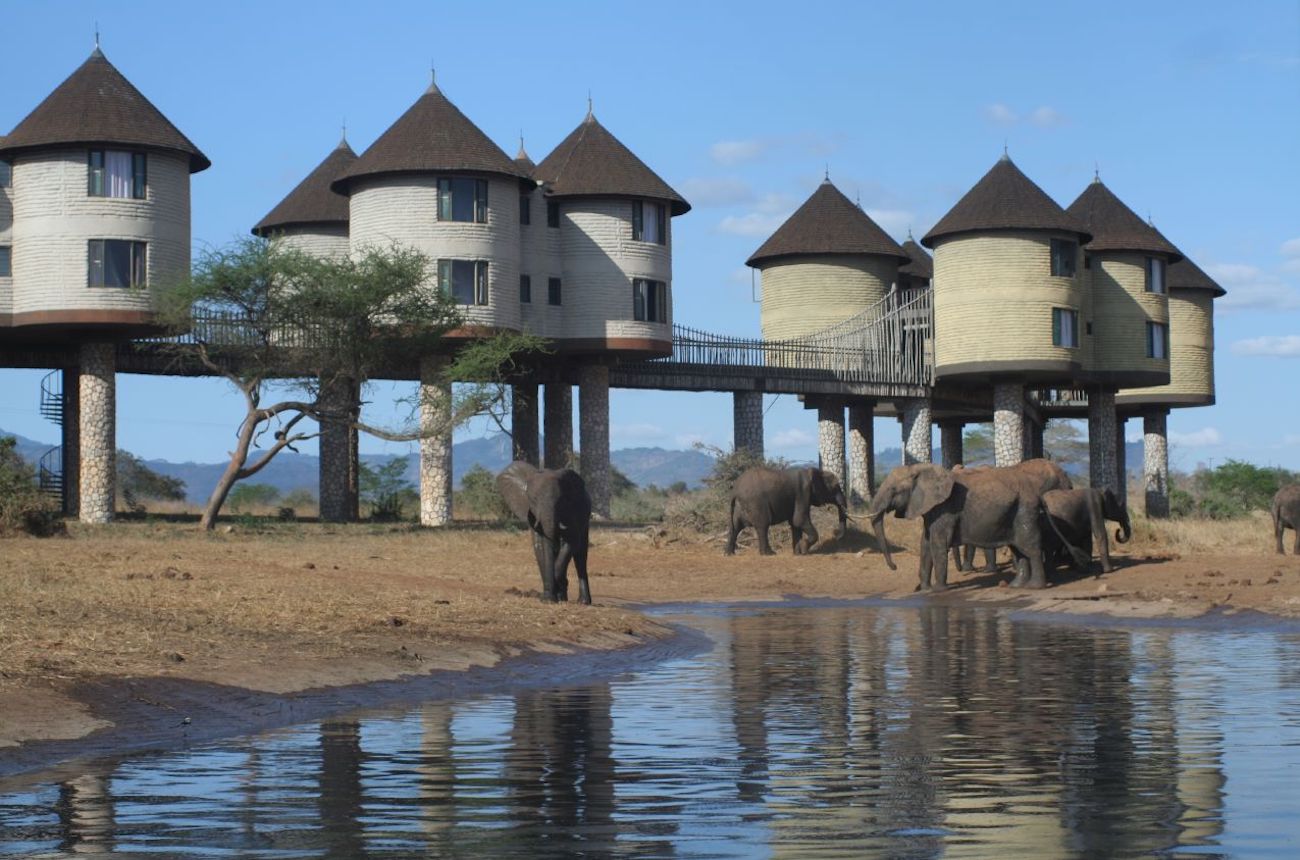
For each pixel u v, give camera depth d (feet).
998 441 212.02
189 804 32.40
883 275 230.27
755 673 58.18
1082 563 109.50
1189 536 143.54
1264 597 88.99
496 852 28.04
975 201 204.33
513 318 178.60
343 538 143.64
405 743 40.68
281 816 31.19
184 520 172.55
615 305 189.47
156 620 60.54
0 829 29.99
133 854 27.89
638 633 71.36
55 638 53.16
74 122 160.04
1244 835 29.30
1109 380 219.20
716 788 34.17
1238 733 41.86
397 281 159.74
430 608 71.72
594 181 189.78
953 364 205.05
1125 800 32.71
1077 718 44.88
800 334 228.02
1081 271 210.18
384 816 31.12
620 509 215.31
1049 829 29.81
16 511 122.83
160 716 43.88
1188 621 82.53
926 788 34.12
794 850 28.17
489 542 141.49
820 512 147.74
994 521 106.42
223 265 154.10
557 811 31.68
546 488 81.25
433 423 167.32
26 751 38.83
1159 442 260.21
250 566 93.91
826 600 105.91
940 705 48.06
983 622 84.43
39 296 160.45
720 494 149.38
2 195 163.63
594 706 48.34
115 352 170.50
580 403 195.21
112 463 166.40
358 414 182.80
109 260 160.35
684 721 44.73
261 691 48.73
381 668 54.65
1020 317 201.26
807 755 38.50
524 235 186.19
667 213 194.70
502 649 61.82
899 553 135.74
